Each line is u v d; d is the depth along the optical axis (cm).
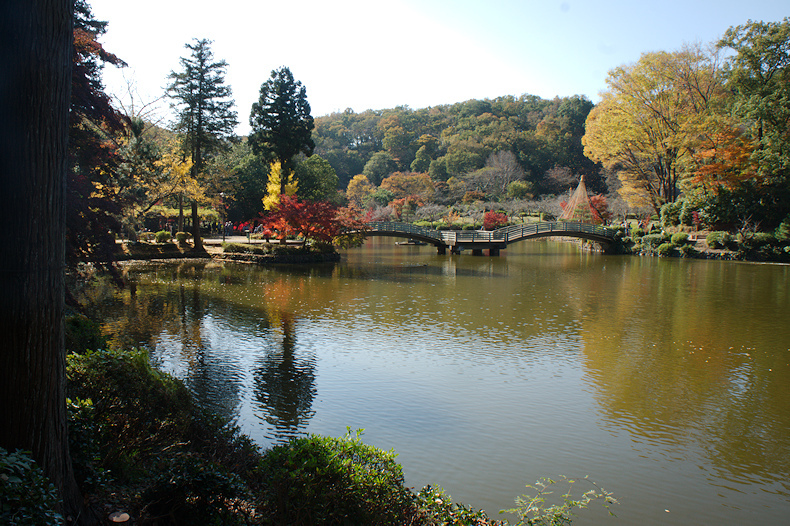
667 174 4553
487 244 4131
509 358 1272
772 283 2520
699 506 675
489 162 7850
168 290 2111
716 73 4259
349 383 1079
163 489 408
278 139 4306
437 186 7894
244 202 4941
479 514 487
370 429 870
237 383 1062
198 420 655
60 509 358
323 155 9562
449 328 1562
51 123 357
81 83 1188
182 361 1190
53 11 354
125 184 2328
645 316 1762
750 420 933
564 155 8275
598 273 2947
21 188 343
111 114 1252
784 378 1142
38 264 350
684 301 2045
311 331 1494
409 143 10156
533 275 2850
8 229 341
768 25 3975
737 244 3669
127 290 2091
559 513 575
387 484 430
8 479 275
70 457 389
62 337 375
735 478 745
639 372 1179
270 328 1514
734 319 1720
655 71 4162
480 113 10712
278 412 926
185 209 4244
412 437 845
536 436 859
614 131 4419
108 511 408
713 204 3969
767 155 3794
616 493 700
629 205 5184
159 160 3025
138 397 553
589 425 904
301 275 2702
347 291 2198
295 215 3366
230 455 602
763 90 3906
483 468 753
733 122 4072
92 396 513
